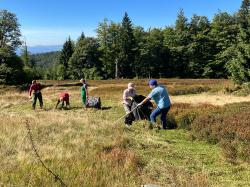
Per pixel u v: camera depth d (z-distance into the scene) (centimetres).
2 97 3119
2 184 695
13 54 7381
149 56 10362
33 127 1295
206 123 1355
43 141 1099
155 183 773
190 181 773
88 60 11538
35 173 759
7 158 900
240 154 1020
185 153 1060
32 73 8475
